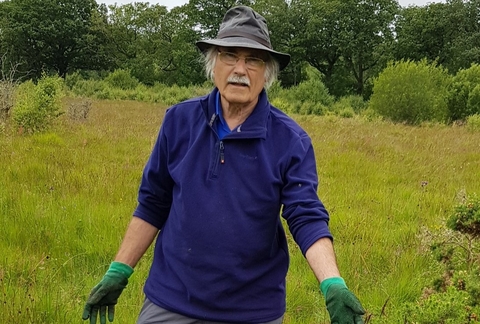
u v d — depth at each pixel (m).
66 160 8.38
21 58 54.59
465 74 25.97
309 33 49.84
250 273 1.96
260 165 1.96
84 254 4.63
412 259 4.59
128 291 3.96
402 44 48.81
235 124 2.03
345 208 6.48
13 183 6.62
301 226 1.88
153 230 2.24
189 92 36.25
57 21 55.81
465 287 2.90
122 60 59.12
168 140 2.13
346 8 49.41
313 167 2.00
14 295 3.48
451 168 9.81
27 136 10.84
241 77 1.99
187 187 2.00
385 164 9.79
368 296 4.00
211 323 1.97
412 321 2.54
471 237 3.35
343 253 4.79
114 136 11.80
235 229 1.93
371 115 24.92
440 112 24.92
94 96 35.00
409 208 6.64
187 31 54.00
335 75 51.47
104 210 5.67
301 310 3.91
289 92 34.16
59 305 3.57
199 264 1.95
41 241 4.84
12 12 55.25
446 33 48.44
